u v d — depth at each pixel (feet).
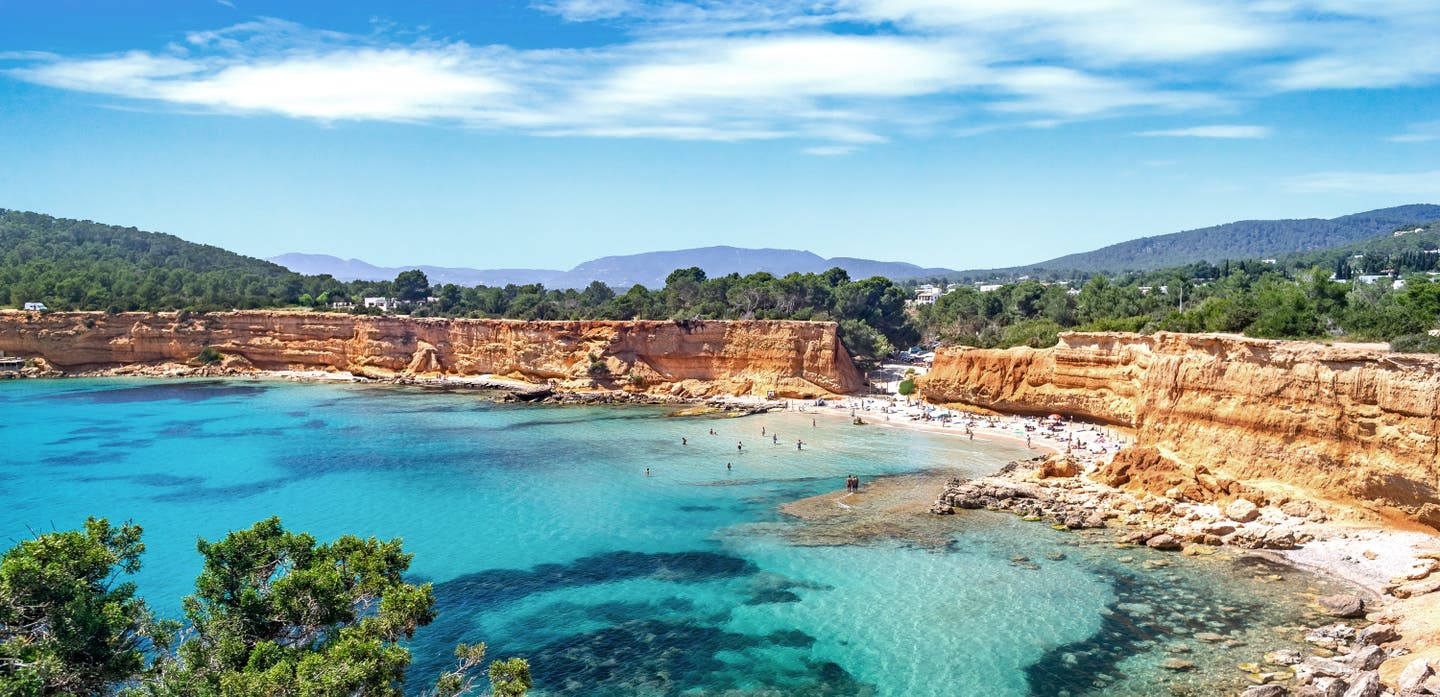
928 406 394.11
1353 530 176.65
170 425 358.84
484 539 200.03
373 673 80.38
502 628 150.10
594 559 185.47
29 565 75.20
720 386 446.60
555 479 260.83
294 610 88.89
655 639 145.18
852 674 131.54
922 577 170.40
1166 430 224.74
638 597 163.73
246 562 93.15
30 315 510.17
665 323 462.19
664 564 181.88
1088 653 135.03
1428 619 134.92
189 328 533.96
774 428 354.74
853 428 352.90
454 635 147.02
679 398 439.22
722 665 135.23
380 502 233.76
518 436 337.72
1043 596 158.40
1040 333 400.06
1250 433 204.03
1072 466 241.35
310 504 232.12
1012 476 247.29
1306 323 268.82
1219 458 208.95
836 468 274.36
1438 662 116.78
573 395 440.04
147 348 530.68
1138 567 171.22
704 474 266.98
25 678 68.13
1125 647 136.36
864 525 206.69
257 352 535.19
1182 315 339.77
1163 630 141.90
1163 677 126.00
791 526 207.51
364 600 100.83
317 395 451.94
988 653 136.77
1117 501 211.41
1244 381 207.21
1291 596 153.48
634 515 219.20
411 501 234.79
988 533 197.26
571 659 137.90
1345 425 184.75
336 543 101.81
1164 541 181.37
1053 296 554.05
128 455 297.33
